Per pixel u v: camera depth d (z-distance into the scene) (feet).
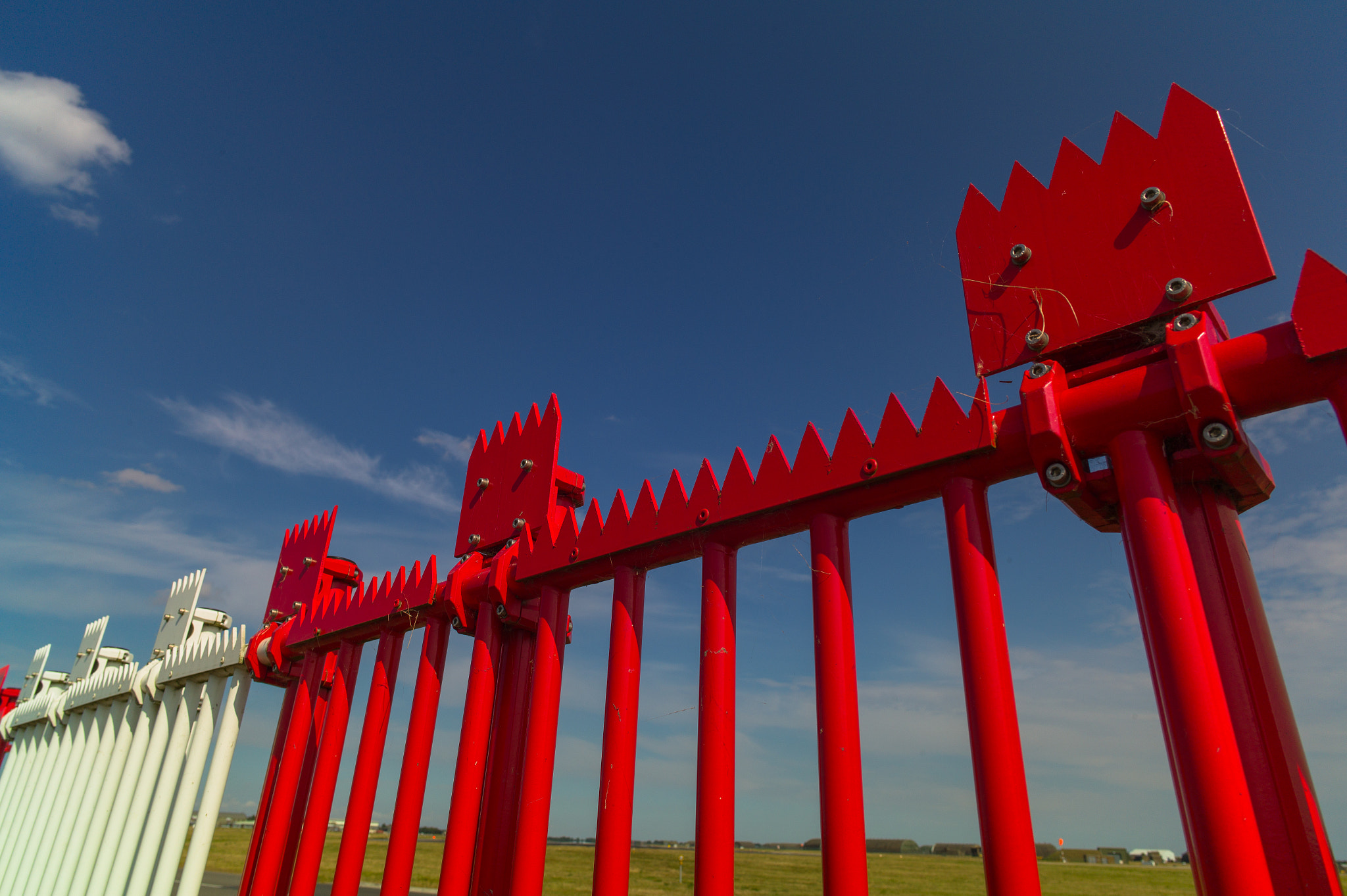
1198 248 11.81
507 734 20.88
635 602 17.97
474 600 22.03
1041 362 12.87
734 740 14.80
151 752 32.17
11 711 50.03
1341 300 10.36
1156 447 11.54
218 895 53.72
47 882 33.99
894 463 13.88
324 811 24.09
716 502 16.58
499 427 25.35
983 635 11.98
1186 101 12.67
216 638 30.66
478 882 19.52
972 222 14.74
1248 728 10.46
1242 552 11.55
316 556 31.07
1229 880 9.02
